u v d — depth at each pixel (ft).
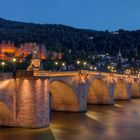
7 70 361.30
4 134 233.96
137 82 626.64
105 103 463.01
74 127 275.39
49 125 272.10
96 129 271.49
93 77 412.77
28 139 222.89
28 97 249.96
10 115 253.24
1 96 240.94
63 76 330.34
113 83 475.72
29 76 248.93
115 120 319.68
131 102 517.96
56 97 362.74
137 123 304.91
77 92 359.87
